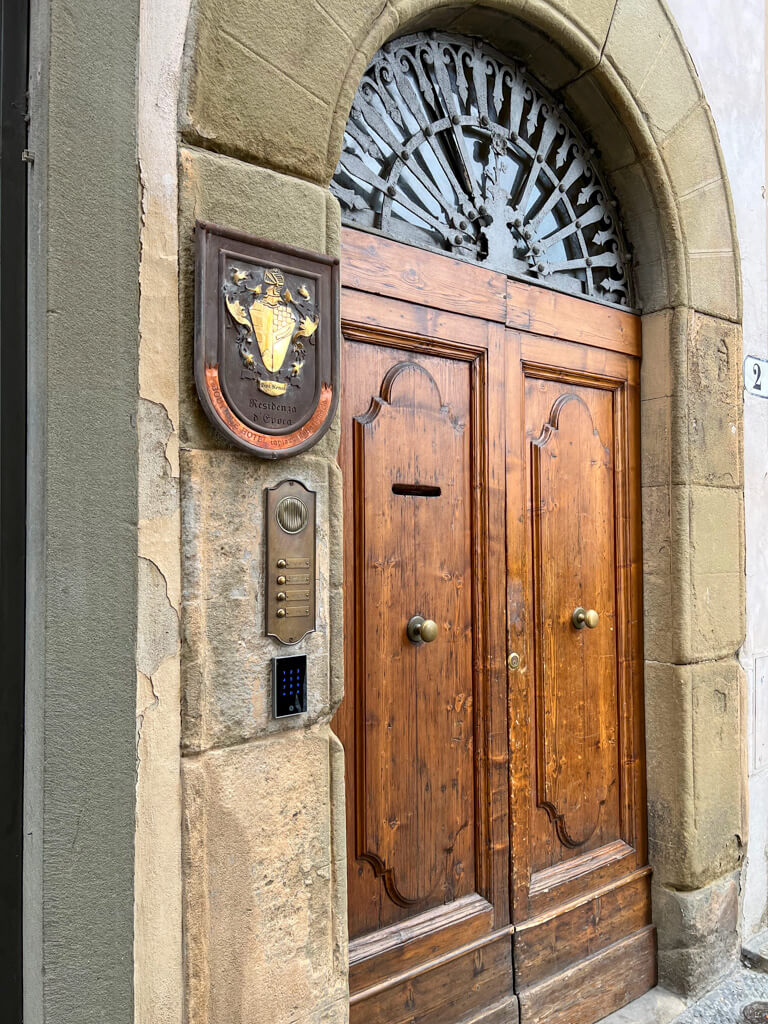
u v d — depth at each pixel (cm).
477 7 206
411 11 178
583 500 251
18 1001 128
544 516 239
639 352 267
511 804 223
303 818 153
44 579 122
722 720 267
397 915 198
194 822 137
